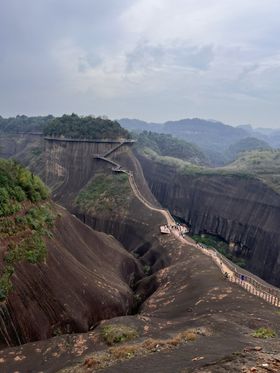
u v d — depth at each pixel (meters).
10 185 62.09
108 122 179.25
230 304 53.84
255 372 22.17
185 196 188.38
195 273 69.56
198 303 56.41
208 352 31.69
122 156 169.00
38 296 51.22
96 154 166.00
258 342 35.03
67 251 66.38
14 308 47.12
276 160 195.88
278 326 44.22
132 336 43.12
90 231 85.31
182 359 30.50
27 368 38.12
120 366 31.39
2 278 48.25
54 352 40.84
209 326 42.69
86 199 143.62
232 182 167.75
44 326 48.97
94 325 55.38
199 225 171.25
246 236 142.38
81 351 40.59
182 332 41.00
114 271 79.69
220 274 67.81
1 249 51.25
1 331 44.38
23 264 52.78
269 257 126.06
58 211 76.31
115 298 63.09
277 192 141.00
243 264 132.38
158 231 107.12
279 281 116.00
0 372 37.47
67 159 169.88
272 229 131.00
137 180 158.25
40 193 71.62
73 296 55.97
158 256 93.88
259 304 53.47
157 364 30.41
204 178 184.12
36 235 58.81
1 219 54.50
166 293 66.19
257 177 158.75
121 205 133.25
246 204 151.38
